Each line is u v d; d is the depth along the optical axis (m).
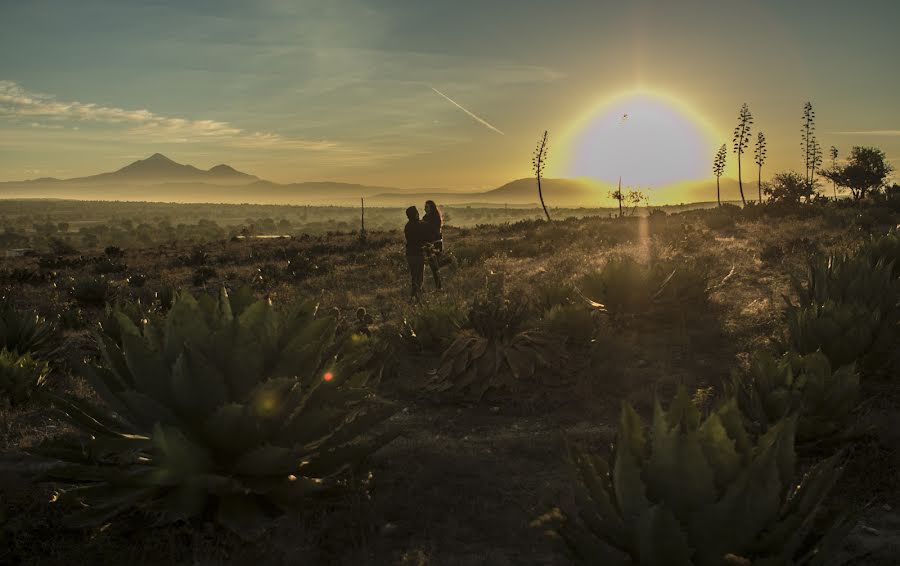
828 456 4.82
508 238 35.56
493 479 4.82
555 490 4.55
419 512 4.32
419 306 11.59
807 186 54.16
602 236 28.31
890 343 6.15
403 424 6.39
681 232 25.12
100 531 4.05
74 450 4.36
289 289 19.25
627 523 2.78
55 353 9.73
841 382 4.79
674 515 2.77
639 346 8.52
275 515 3.88
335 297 15.82
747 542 2.68
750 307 10.02
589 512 2.98
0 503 4.48
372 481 4.68
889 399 5.94
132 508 4.21
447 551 3.84
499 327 7.54
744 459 2.89
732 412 3.10
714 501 2.72
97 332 4.41
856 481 4.38
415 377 7.83
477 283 16.30
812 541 2.91
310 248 40.31
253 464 3.83
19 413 6.88
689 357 7.84
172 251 48.97
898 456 4.71
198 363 3.84
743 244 20.39
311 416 4.11
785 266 13.76
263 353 4.25
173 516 3.67
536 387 7.16
